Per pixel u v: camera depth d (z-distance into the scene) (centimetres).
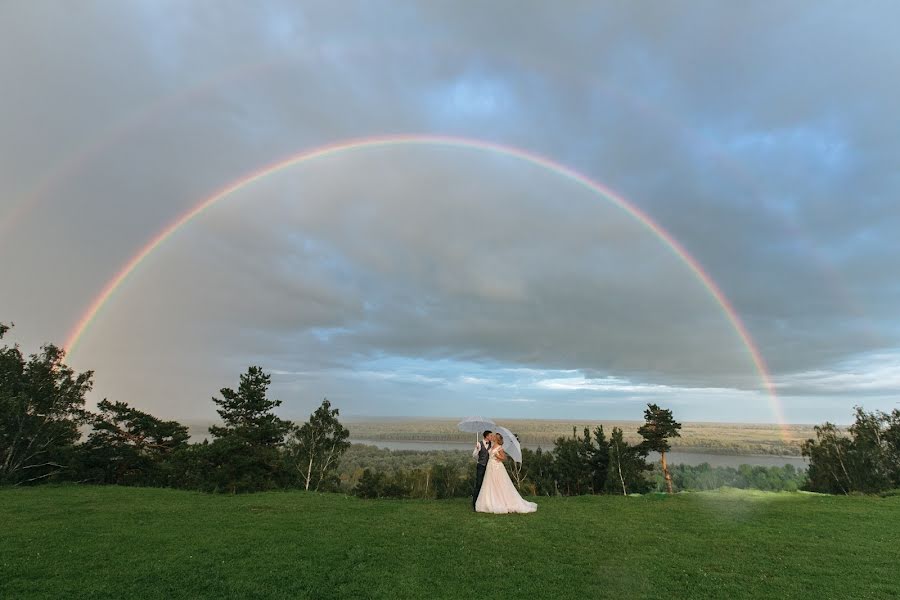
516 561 955
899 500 1811
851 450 3494
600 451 4691
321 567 893
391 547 1044
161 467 3141
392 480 4862
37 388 2727
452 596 765
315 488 3634
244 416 2991
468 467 5712
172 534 1141
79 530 1179
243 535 1136
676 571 905
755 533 1224
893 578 874
